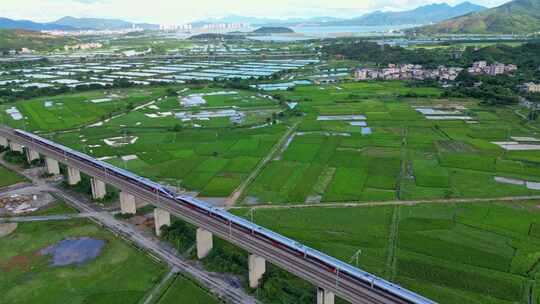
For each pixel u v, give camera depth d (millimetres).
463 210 121250
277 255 81562
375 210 122312
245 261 95625
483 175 148000
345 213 120750
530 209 121625
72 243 106438
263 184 142750
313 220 116750
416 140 189875
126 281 90875
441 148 178500
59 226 115188
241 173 153375
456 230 110062
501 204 125062
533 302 81562
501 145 182125
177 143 191750
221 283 89000
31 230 113312
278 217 119000
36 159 167500
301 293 83875
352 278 72438
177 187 141750
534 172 150500
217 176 150875
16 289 89312
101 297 86188
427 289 85625
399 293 66688
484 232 108875
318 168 156500
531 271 91438
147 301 84625
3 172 158750
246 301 83188
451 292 84750
